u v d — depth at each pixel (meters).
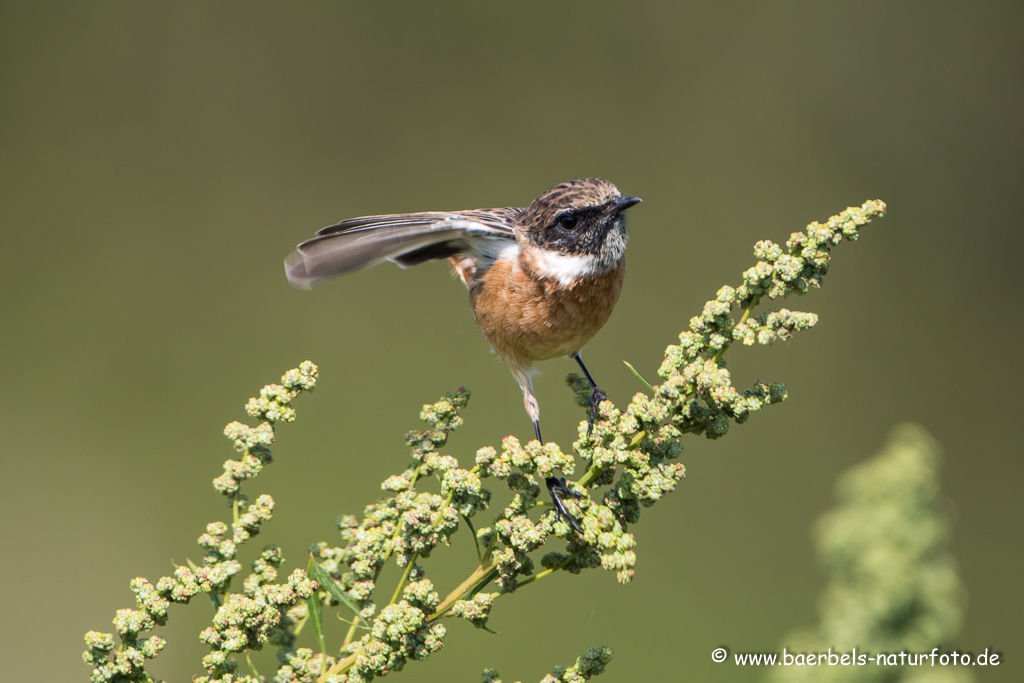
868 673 4.15
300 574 4.14
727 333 4.15
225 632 4.13
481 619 4.14
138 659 4.13
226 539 4.14
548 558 4.14
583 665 4.14
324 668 4.14
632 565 4.14
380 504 4.16
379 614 4.14
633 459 4.14
